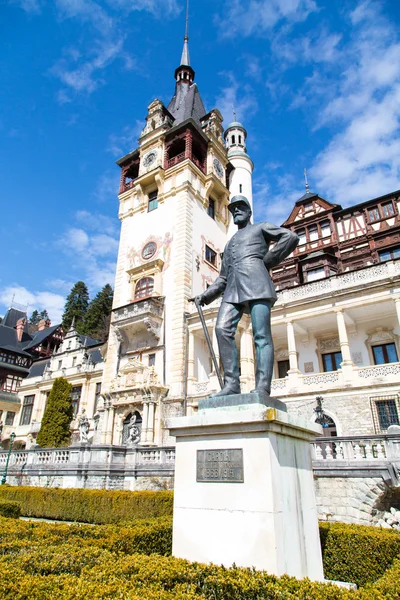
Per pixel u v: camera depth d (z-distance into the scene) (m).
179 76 45.12
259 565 3.78
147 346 28.22
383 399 19.83
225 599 3.30
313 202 34.97
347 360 21.55
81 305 73.88
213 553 4.07
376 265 22.69
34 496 14.95
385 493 11.98
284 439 4.50
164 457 16.25
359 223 31.73
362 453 12.91
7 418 46.72
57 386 35.91
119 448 17.06
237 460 4.24
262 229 5.68
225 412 4.41
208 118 39.03
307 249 33.16
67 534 6.04
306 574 4.15
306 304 23.75
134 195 35.56
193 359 26.47
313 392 21.70
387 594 3.41
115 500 12.45
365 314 23.61
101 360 43.62
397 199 30.41
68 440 34.19
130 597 3.02
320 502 12.55
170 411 25.02
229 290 5.51
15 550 4.86
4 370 52.25
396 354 23.38
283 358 27.19
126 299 31.41
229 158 41.97
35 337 61.22
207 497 4.30
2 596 3.12
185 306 27.98
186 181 31.67
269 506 3.90
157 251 31.11
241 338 25.69
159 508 11.50
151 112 37.78
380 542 5.60
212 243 33.25
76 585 3.32
